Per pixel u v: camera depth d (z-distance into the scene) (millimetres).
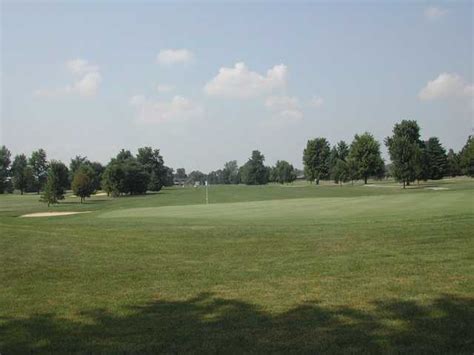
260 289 8516
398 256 10695
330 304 7484
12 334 6570
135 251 12344
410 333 6152
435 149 95562
